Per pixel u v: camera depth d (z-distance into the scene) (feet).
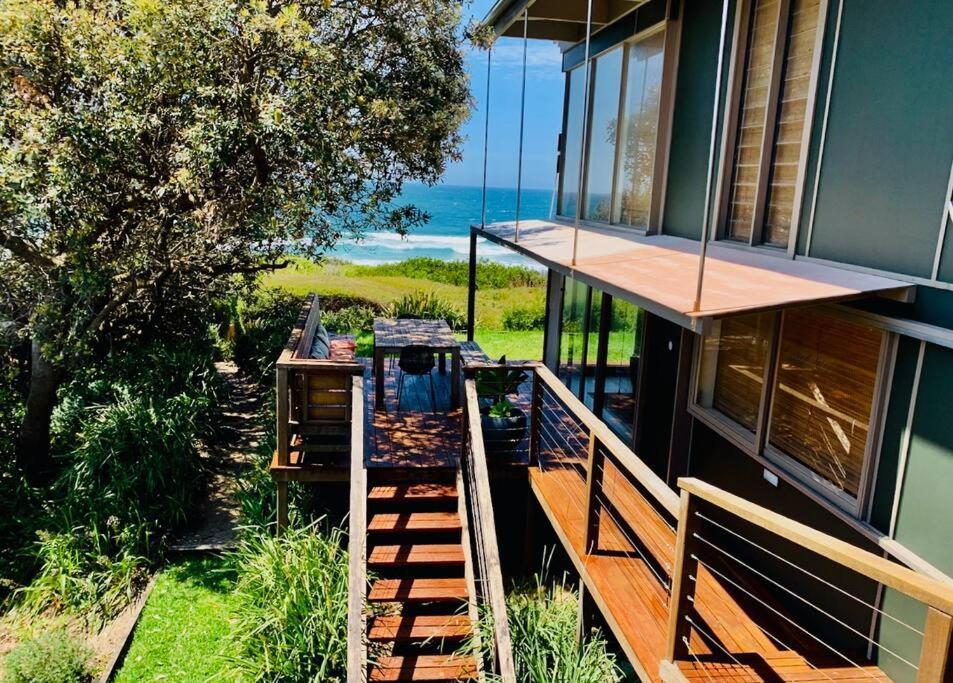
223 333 45.03
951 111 11.97
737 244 19.31
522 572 21.40
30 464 27.25
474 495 18.76
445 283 82.99
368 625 17.12
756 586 16.57
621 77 27.61
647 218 25.31
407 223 31.68
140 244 25.57
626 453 14.10
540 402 21.13
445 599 17.74
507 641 15.03
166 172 25.29
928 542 12.33
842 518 14.29
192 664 18.24
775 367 17.02
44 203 22.67
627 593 14.52
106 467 24.98
